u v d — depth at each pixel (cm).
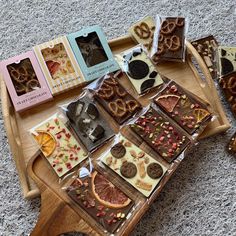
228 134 78
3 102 72
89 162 70
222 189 75
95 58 76
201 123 73
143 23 80
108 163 69
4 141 77
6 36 85
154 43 78
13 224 72
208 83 76
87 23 87
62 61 76
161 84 76
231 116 79
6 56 84
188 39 86
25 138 72
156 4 89
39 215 67
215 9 89
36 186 70
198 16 88
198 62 77
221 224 73
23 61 75
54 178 69
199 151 77
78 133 71
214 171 76
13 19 87
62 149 70
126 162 69
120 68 76
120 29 87
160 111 73
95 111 72
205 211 74
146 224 72
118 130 72
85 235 71
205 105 74
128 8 89
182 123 73
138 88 75
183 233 72
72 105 72
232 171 76
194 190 74
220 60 79
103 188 68
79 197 67
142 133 71
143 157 70
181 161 72
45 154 70
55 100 75
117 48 79
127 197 68
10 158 76
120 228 66
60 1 88
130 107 73
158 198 73
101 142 71
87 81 75
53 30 87
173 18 78
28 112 74
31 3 88
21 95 73
